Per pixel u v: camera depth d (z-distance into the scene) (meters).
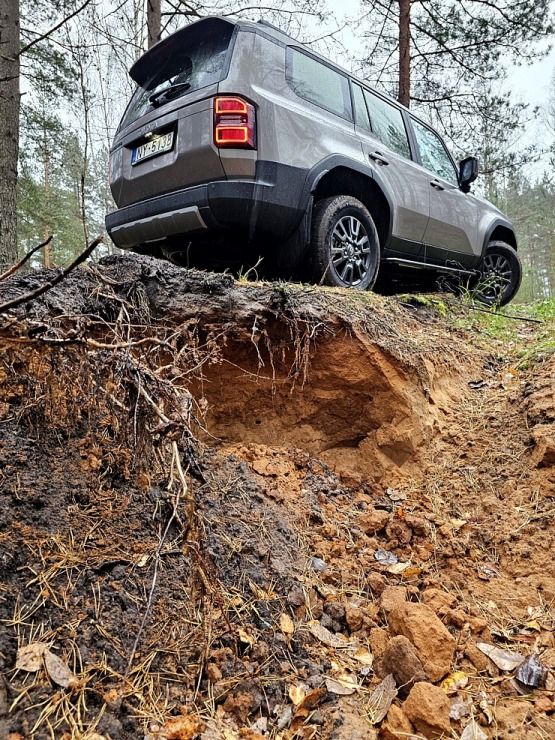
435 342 3.28
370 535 2.21
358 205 3.51
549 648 1.60
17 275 2.04
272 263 3.57
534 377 2.95
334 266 3.33
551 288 29.22
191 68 3.26
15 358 1.56
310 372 2.61
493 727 1.33
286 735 1.27
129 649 1.33
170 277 2.43
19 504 1.54
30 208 13.34
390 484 2.54
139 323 2.23
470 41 8.97
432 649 1.49
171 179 3.09
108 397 1.37
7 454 1.64
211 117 2.85
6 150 4.94
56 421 1.78
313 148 3.23
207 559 1.26
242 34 3.09
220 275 2.51
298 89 3.36
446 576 1.95
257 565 1.80
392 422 2.63
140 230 3.26
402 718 1.31
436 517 2.25
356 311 2.75
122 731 1.14
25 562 1.41
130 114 3.67
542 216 26.66
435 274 4.82
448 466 2.54
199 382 2.54
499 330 4.05
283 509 2.17
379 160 3.83
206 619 1.41
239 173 2.87
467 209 4.90
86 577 1.44
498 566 2.00
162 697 1.26
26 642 1.23
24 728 1.06
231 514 1.99
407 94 8.61
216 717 1.26
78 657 1.25
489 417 2.74
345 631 1.70
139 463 1.49
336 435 2.73
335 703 1.38
